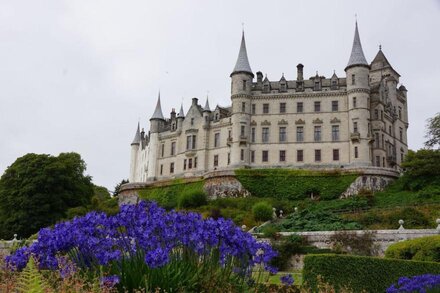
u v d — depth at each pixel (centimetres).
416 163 5688
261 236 3309
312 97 7200
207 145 7812
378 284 1647
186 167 8000
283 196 6334
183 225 889
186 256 897
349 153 6850
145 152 9531
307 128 7112
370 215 4244
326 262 1595
